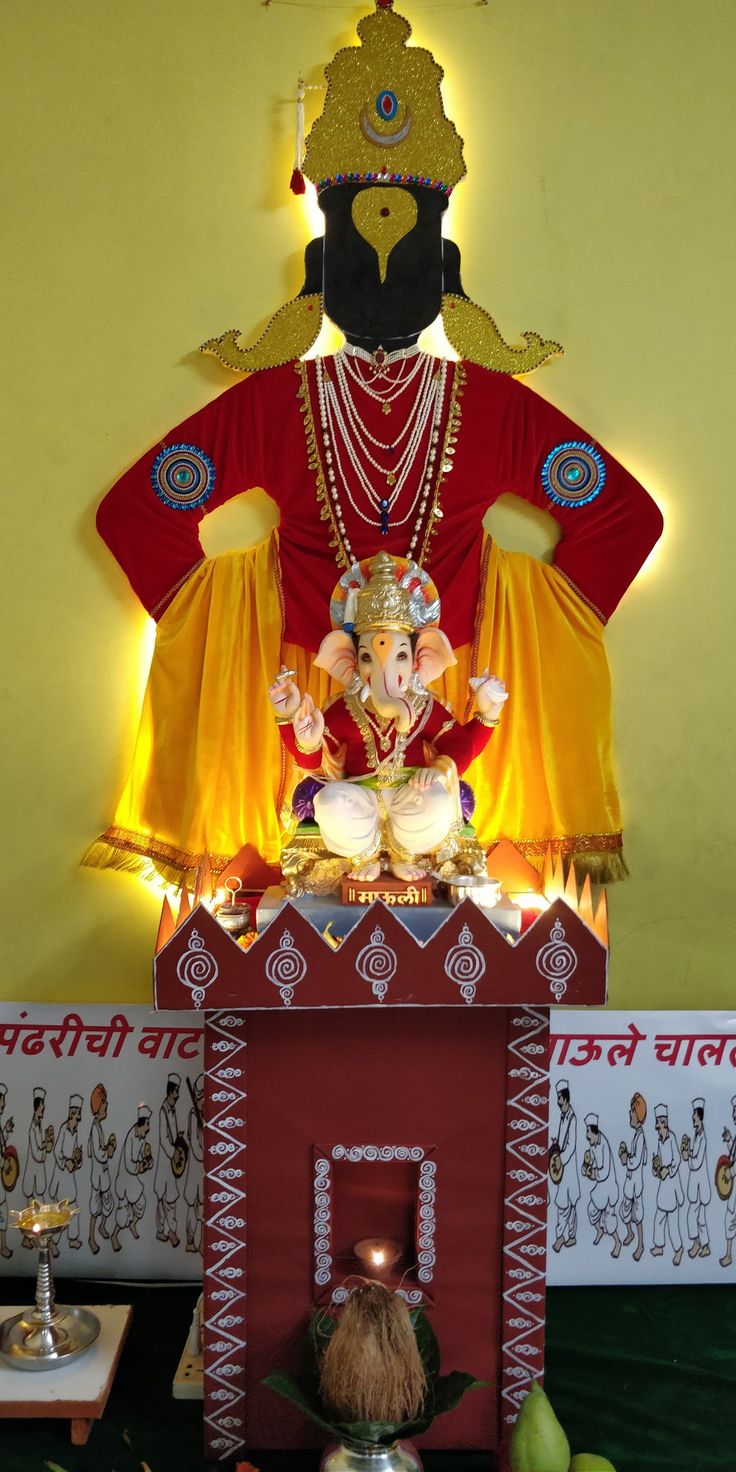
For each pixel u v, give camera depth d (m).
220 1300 2.43
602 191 2.97
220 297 2.95
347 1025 2.39
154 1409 2.58
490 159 2.95
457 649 2.98
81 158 2.92
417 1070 2.40
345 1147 2.42
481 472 2.95
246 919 2.60
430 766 2.59
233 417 2.93
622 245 2.98
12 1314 2.77
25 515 3.00
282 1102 2.40
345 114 2.83
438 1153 2.43
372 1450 2.19
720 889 3.14
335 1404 2.18
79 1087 3.04
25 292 2.94
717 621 3.08
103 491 2.99
